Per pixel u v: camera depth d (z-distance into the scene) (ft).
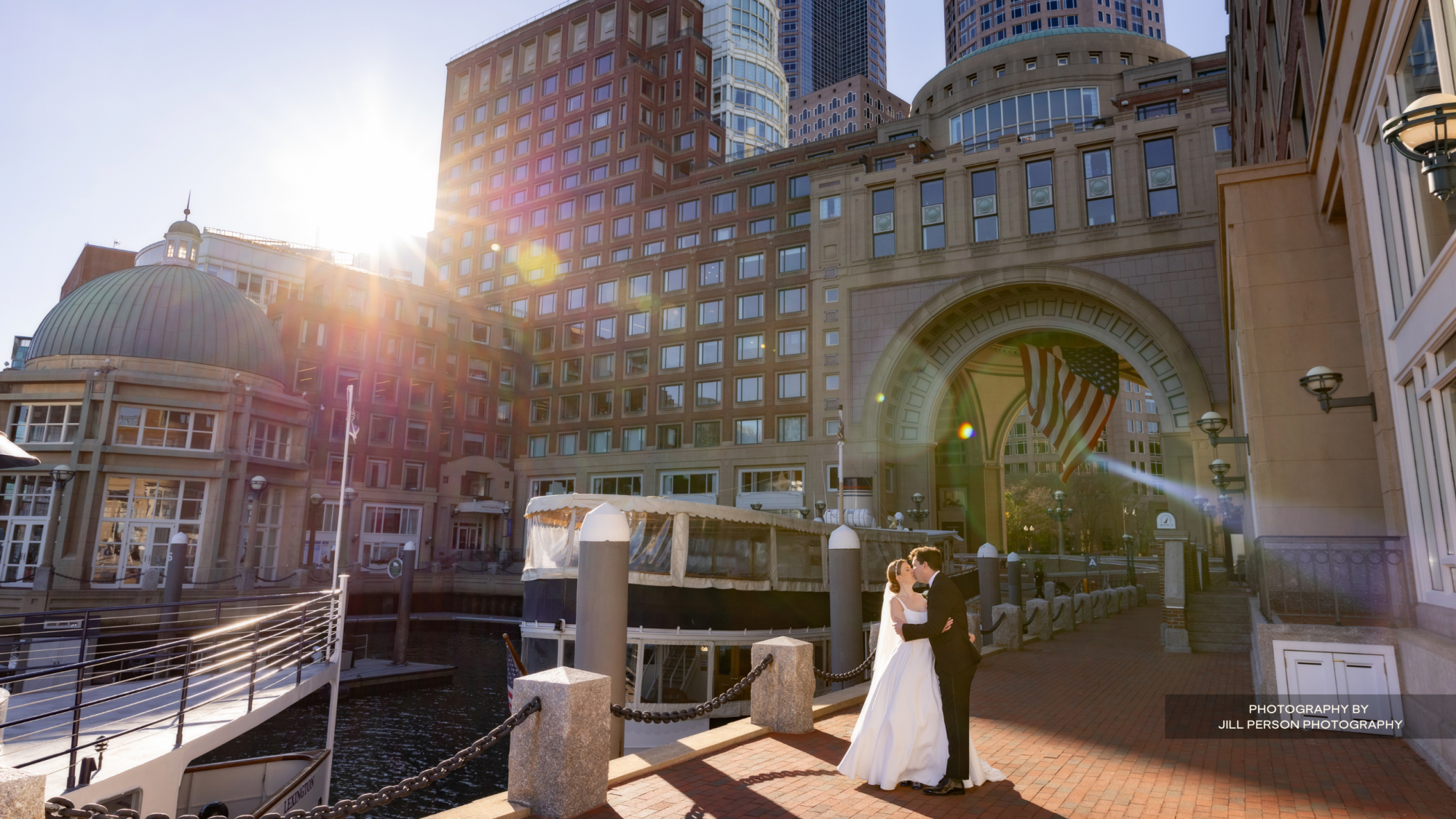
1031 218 162.09
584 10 279.69
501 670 118.42
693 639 60.44
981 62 229.66
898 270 173.06
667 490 204.03
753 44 391.45
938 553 23.34
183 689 36.91
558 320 234.79
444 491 211.00
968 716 22.08
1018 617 59.67
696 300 208.85
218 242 237.25
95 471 120.26
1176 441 144.36
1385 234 33.06
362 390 199.00
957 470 207.82
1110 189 155.84
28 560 119.24
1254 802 21.65
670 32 279.90
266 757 48.06
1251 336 44.27
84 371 124.16
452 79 306.76
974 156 168.76
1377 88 30.55
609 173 253.85
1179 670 49.55
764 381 192.54
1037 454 347.15
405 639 113.70
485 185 285.64
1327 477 41.70
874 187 180.34
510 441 233.14
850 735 29.14
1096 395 166.61
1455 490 26.58
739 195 218.38
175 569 100.01
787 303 194.08
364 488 195.11
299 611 53.47
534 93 282.56
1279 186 45.19
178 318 140.36
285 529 144.05
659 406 209.87
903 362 171.94
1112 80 216.95
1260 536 42.60
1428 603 30.01
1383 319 33.81
